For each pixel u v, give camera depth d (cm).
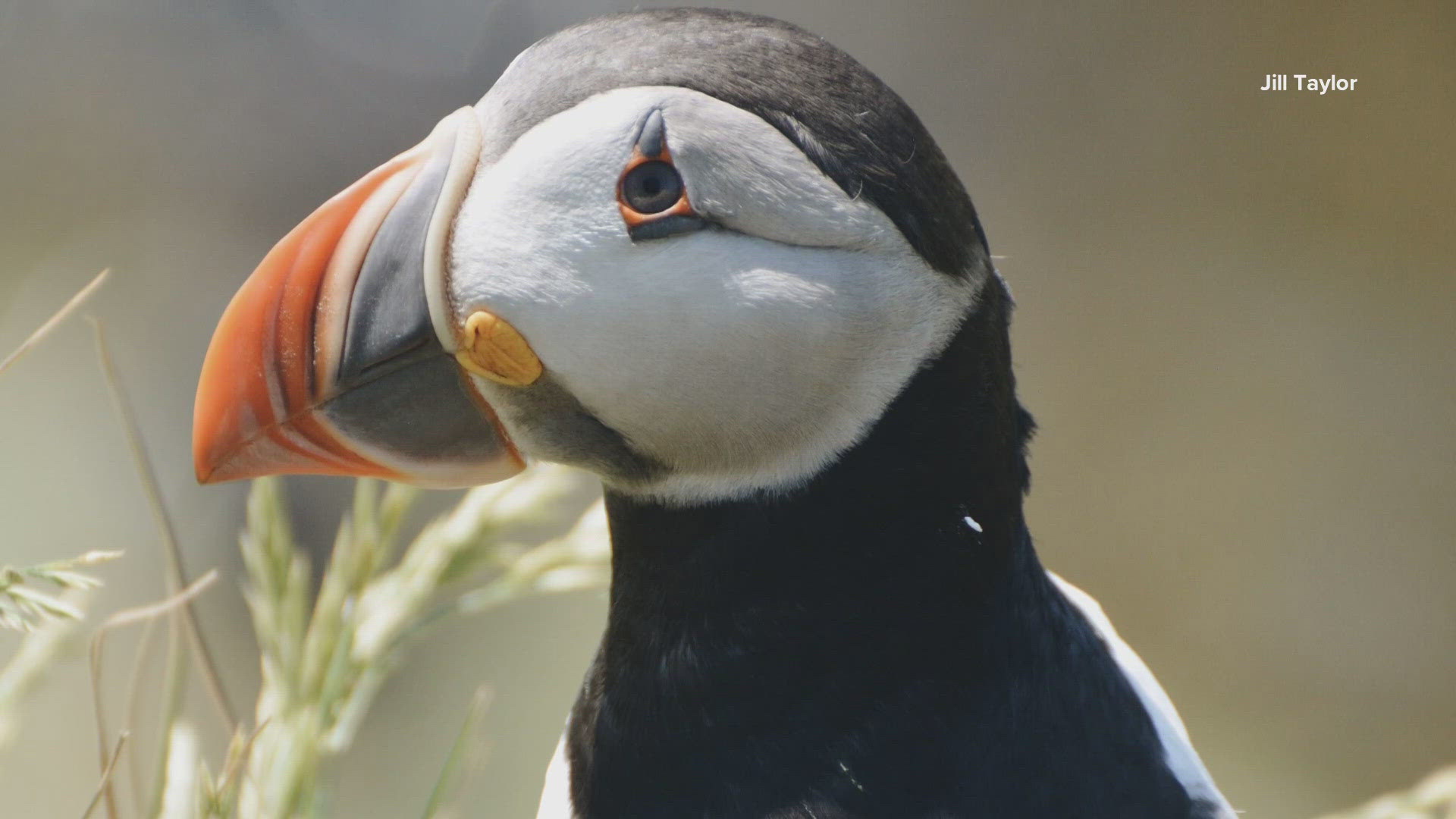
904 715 473
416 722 1438
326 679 612
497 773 1385
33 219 2033
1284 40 2033
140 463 592
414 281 500
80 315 1823
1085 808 468
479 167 501
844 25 2156
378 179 510
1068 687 489
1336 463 1791
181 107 2147
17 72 2164
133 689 566
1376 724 1636
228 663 1476
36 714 1224
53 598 482
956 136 2123
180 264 1988
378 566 641
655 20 505
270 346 507
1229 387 1861
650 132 474
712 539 496
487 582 1504
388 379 510
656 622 504
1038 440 1848
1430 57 1967
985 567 486
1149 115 2072
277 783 587
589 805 504
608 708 509
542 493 654
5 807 1144
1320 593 1719
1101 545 1788
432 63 2166
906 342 479
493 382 508
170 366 1817
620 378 489
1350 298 1914
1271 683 1672
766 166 468
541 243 484
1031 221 2036
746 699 485
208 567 1550
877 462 483
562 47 508
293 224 2098
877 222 473
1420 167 1955
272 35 2186
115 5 2169
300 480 1633
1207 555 1753
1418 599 1703
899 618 480
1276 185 2005
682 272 475
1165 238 2000
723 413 486
